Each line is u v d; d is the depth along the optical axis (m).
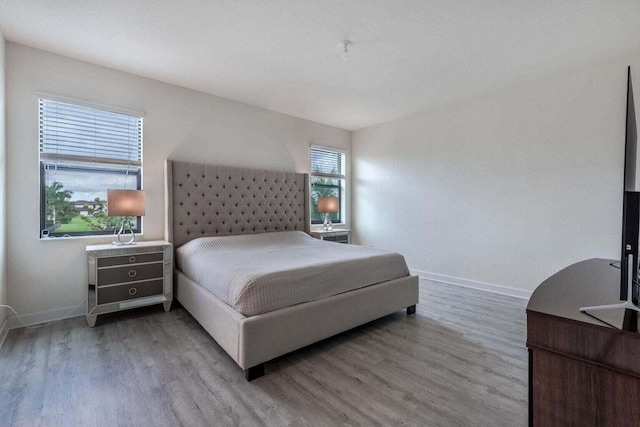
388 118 4.67
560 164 3.14
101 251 2.62
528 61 2.84
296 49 2.65
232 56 2.78
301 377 1.86
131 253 2.77
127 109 3.11
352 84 3.40
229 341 1.93
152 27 2.33
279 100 3.95
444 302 3.28
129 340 2.34
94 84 2.93
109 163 3.05
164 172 3.39
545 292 1.29
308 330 2.11
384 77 3.22
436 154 4.20
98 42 2.55
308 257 2.71
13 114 2.55
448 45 2.57
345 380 1.82
